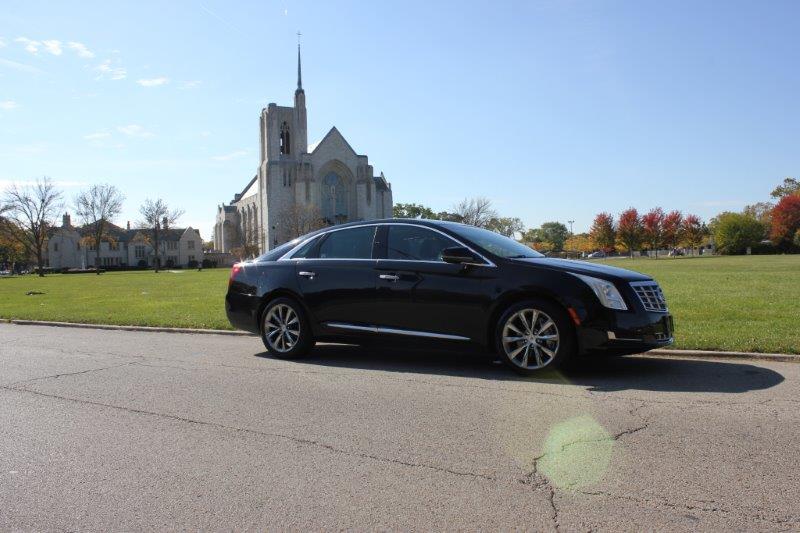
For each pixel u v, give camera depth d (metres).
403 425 4.64
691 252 131.50
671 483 3.40
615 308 5.94
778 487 3.32
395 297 6.97
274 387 6.10
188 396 5.80
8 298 24.22
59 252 123.50
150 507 3.29
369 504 3.26
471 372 6.61
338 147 111.06
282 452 4.11
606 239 109.25
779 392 5.36
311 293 7.54
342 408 5.20
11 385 6.49
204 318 12.50
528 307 6.22
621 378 6.10
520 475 3.59
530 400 5.29
